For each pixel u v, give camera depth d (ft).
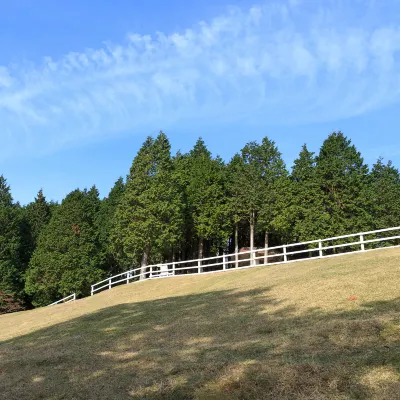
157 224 116.78
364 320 29.07
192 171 146.51
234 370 23.09
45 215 177.27
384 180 134.21
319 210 125.08
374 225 125.18
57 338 45.11
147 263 121.60
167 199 122.01
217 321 39.60
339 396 17.98
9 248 146.61
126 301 69.82
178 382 23.11
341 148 136.87
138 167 125.08
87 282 134.00
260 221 131.23
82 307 73.77
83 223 140.77
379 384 18.40
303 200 130.41
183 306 51.80
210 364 25.30
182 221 122.42
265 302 43.73
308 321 32.89
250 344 28.86
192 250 161.68
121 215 123.65
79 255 135.23
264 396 19.31
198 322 40.75
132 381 24.72
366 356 22.02
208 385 21.93
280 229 127.24
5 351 41.24
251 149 152.97
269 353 25.89
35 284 132.87
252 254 91.66
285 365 22.41
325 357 23.17
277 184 134.92
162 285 80.84
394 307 32.04
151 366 27.48
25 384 27.07
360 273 46.47
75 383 25.99
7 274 140.15
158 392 22.13
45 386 26.07
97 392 23.65
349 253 64.54
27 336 50.90
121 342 37.52
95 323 51.03
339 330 27.78
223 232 133.18
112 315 54.70
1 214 149.69
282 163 146.30
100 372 27.84
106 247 154.71
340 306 35.63
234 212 136.77
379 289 38.45
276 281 54.70
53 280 131.95
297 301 40.88
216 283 67.87
